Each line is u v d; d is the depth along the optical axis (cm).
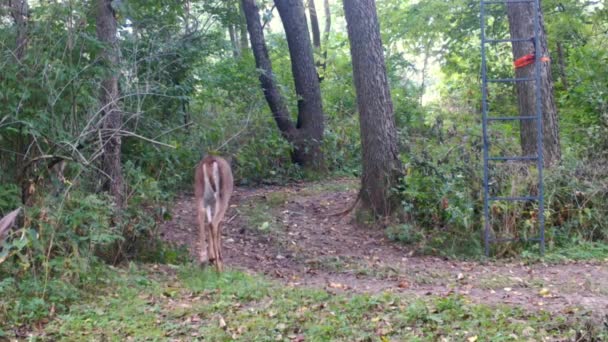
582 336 670
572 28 1969
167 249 1060
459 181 1230
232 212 1374
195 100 1560
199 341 692
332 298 824
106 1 1044
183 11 1488
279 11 1900
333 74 2473
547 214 1185
